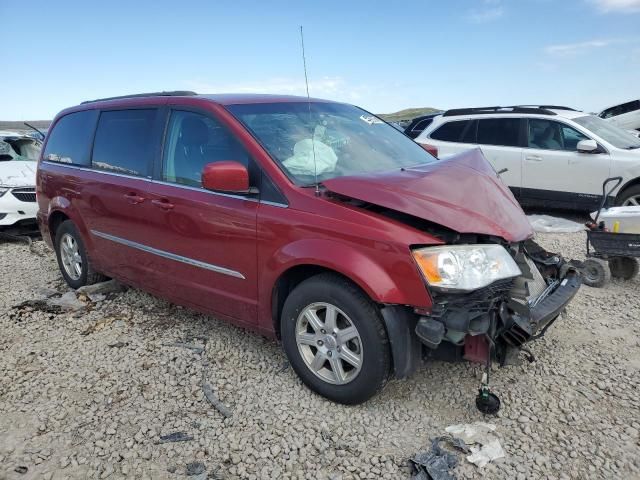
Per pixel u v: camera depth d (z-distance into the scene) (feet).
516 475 8.41
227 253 11.44
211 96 13.01
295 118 12.66
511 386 10.94
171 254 12.87
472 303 8.98
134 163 13.93
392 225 9.32
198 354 12.62
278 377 11.46
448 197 9.82
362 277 9.21
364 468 8.67
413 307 9.11
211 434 9.64
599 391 10.73
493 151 28.43
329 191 10.22
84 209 15.64
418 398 10.59
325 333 10.19
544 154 26.84
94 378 11.68
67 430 9.84
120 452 9.21
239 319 11.84
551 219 26.53
